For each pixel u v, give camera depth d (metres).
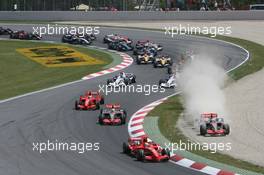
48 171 94.31
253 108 146.12
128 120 138.75
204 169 94.75
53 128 129.50
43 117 141.62
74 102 162.00
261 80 185.38
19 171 94.38
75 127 130.62
